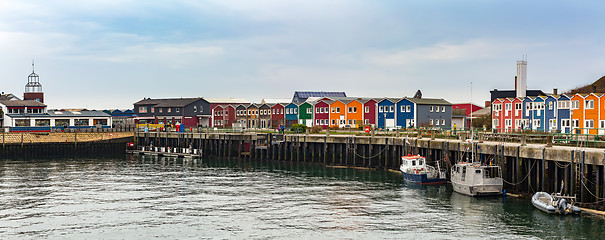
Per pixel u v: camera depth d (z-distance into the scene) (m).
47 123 136.00
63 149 123.75
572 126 90.75
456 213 54.31
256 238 47.34
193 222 52.69
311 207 58.34
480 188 60.34
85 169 92.75
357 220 52.66
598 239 44.91
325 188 69.25
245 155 111.69
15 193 67.19
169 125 144.25
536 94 131.88
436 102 120.56
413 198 61.88
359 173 82.56
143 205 60.16
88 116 141.12
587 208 52.00
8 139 119.25
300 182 74.50
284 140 103.19
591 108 87.19
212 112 165.50
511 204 57.22
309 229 49.88
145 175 84.06
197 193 67.00
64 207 59.12
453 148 70.50
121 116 174.75
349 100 129.50
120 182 76.38
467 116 147.12
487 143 67.69
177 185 73.31
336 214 55.12
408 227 50.00
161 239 47.28
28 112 141.12
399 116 118.69
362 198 62.47
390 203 59.56
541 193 56.00
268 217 54.25
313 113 134.62
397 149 83.88
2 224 51.97
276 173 84.69
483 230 48.41
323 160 96.56
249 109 152.88
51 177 81.81
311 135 98.69
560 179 55.19
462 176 63.12
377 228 49.81
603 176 50.03
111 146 129.75
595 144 60.62
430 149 75.94
